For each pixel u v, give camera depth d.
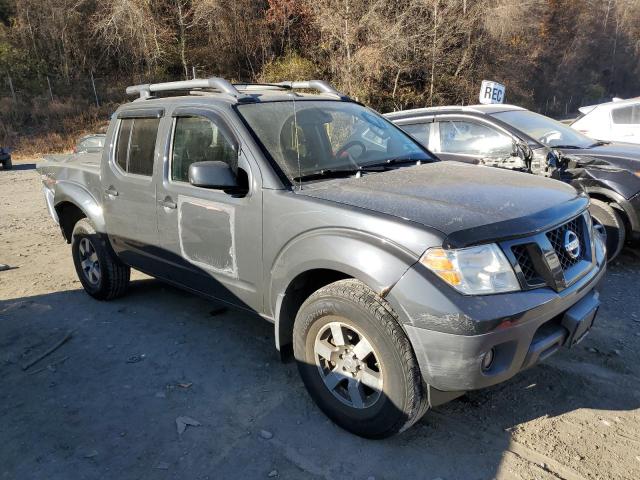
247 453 2.84
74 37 34.78
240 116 3.48
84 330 4.42
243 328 4.36
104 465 2.79
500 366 2.54
